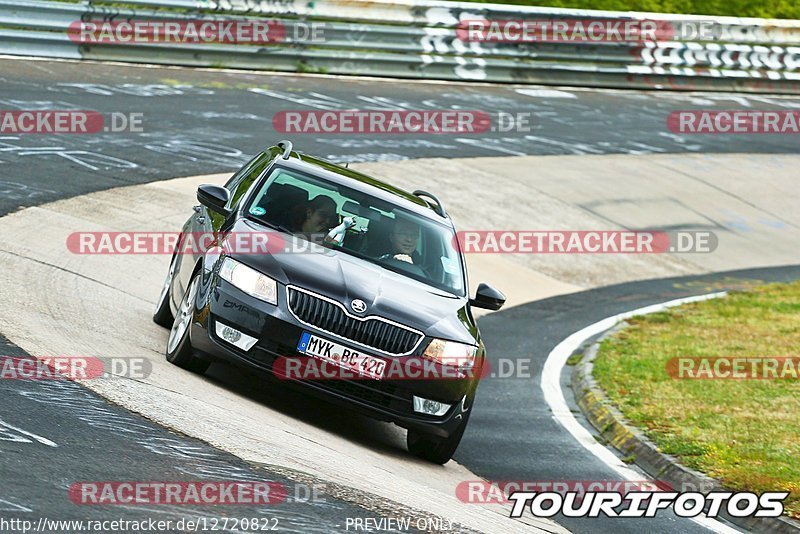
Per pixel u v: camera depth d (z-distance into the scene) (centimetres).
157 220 4825
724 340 4978
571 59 9888
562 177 7481
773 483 2920
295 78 8238
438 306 2839
